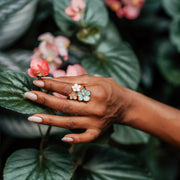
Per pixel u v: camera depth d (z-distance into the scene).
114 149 0.56
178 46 0.75
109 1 0.75
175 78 0.83
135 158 0.55
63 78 0.42
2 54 0.54
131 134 0.61
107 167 0.54
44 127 0.52
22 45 0.63
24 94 0.39
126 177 0.53
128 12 0.73
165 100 0.89
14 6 0.54
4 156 0.54
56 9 0.58
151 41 0.88
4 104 0.40
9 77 0.42
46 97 0.39
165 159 0.86
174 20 0.77
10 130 0.55
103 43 0.61
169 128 0.46
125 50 0.61
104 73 0.57
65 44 0.57
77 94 0.40
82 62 0.58
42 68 0.41
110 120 0.43
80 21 0.59
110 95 0.42
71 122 0.41
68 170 0.44
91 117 0.41
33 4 0.55
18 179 0.42
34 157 0.45
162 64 0.85
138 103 0.45
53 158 0.45
